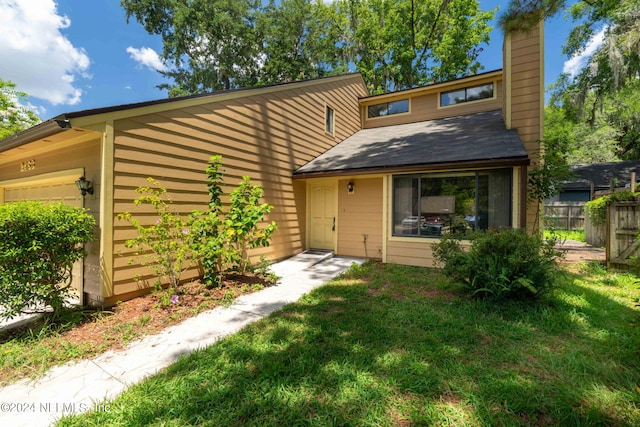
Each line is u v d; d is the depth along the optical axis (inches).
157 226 162.7
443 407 76.0
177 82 847.7
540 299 147.3
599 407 74.5
